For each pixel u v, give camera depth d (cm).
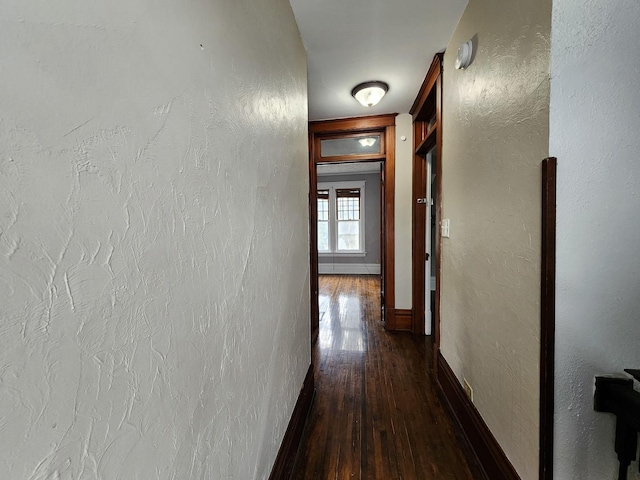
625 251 90
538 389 97
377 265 655
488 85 127
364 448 150
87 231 39
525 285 103
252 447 95
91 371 40
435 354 216
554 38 87
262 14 107
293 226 154
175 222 57
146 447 50
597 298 91
